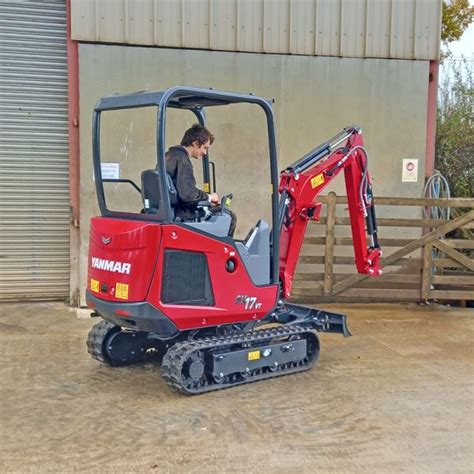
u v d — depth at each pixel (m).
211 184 7.22
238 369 4.90
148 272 4.46
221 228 4.83
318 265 7.96
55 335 6.35
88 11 7.30
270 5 7.73
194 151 5.11
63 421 4.23
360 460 3.72
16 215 7.63
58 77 7.58
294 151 7.95
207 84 7.69
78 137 7.43
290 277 5.54
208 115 7.71
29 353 5.75
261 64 7.79
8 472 3.53
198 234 4.68
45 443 3.90
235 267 4.91
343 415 4.39
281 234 5.50
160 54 7.54
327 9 7.86
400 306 7.92
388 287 7.92
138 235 4.47
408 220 7.71
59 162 7.66
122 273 4.55
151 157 7.56
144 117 7.50
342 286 7.73
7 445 3.86
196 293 4.73
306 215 5.57
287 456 3.76
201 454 3.77
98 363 5.48
